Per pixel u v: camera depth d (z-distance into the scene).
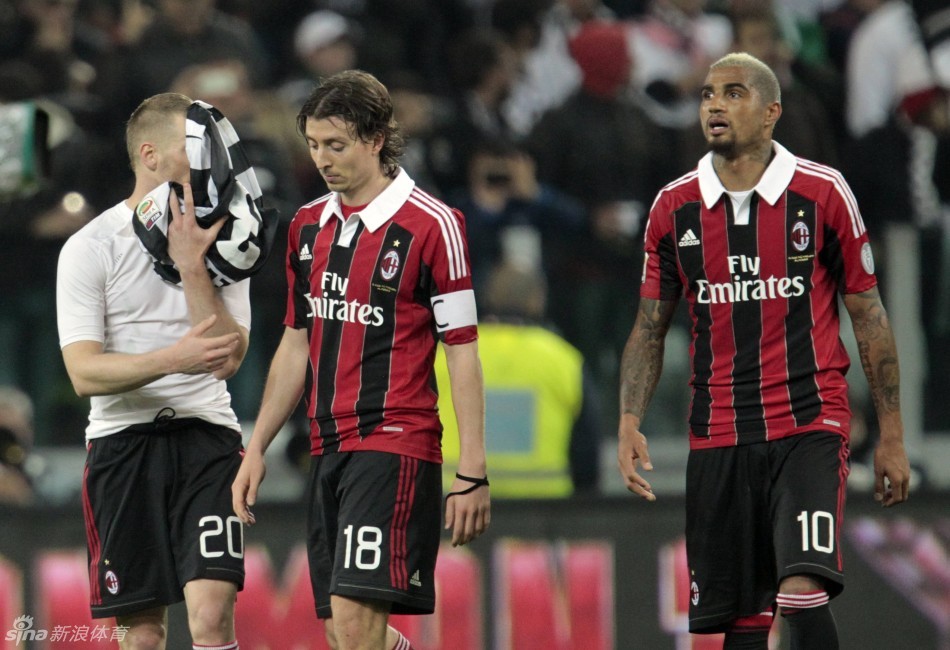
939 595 27.02
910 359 29.47
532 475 27.11
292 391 18.70
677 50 37.34
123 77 31.92
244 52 32.75
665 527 26.75
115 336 18.59
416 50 36.84
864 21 36.72
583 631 26.53
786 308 18.45
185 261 17.97
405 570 17.81
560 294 29.95
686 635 26.62
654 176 33.00
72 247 18.42
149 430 18.69
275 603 26.08
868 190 32.06
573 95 32.84
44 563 25.77
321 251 18.16
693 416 18.94
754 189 18.48
